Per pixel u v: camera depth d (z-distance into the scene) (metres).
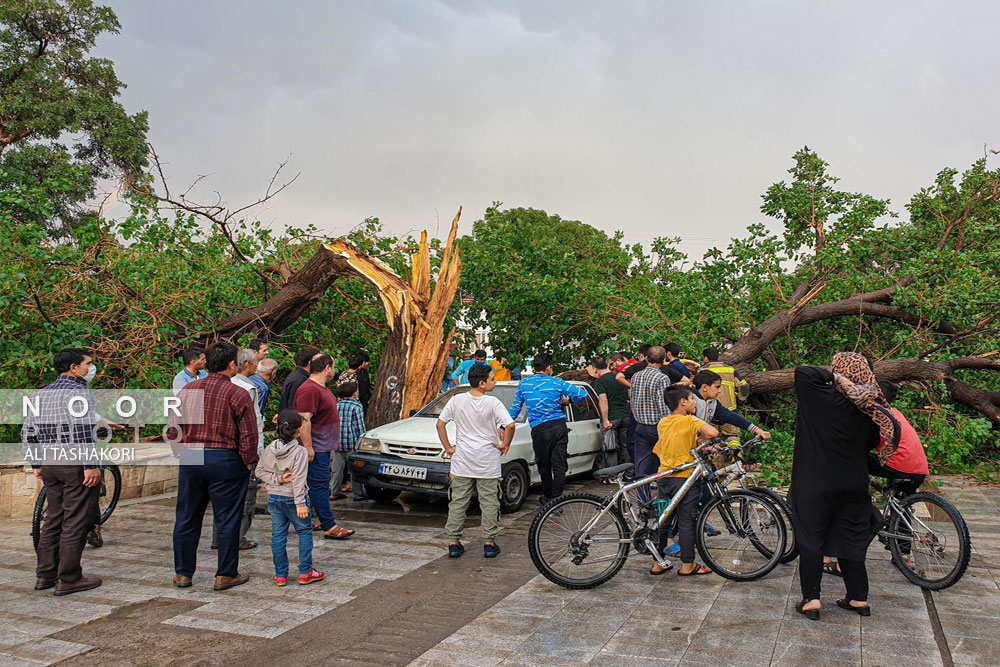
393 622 4.35
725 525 5.18
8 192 8.94
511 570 5.46
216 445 4.95
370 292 11.17
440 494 7.01
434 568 5.53
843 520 4.27
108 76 29.52
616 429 8.77
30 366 7.73
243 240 10.52
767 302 11.36
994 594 4.64
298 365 6.91
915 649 3.75
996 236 11.55
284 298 9.88
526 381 7.54
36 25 27.83
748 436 8.48
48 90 27.52
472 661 3.71
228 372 5.16
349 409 7.95
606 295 10.75
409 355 9.34
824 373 4.33
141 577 5.32
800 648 3.79
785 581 5.02
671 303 10.70
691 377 8.33
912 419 9.51
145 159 27.19
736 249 11.13
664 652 3.77
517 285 10.84
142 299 9.09
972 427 8.80
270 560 5.80
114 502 6.33
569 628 4.17
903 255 11.75
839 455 4.21
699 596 4.72
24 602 4.75
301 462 5.03
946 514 4.69
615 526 5.03
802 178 12.43
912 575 4.86
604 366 9.21
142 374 8.69
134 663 3.76
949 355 10.58
